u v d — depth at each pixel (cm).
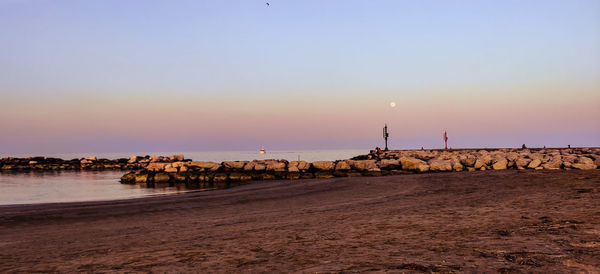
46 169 6194
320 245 775
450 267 580
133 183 3216
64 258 765
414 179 2175
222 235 948
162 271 628
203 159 12069
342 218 1128
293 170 3186
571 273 534
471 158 3081
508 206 1180
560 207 1109
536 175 2044
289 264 636
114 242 927
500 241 735
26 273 660
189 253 750
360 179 2356
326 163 3275
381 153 4928
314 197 1728
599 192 1366
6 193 2670
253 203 1631
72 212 1530
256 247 783
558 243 699
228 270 616
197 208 1553
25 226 1261
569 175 1969
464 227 897
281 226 1042
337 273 573
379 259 643
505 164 2877
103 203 1800
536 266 569
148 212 1491
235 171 3416
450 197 1475
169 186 2850
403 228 923
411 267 587
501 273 544
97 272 643
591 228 812
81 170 5891
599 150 4038
